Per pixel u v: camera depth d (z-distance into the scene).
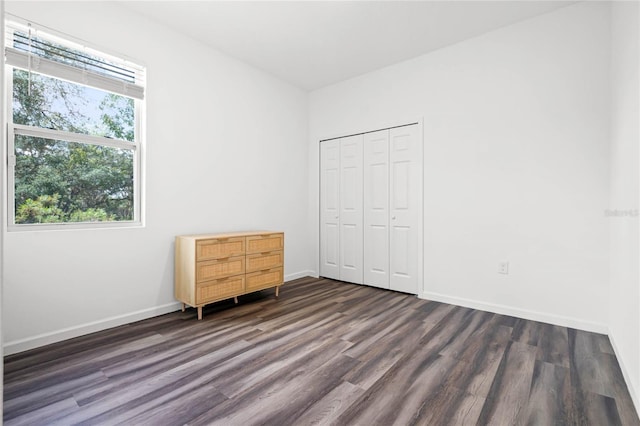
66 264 2.35
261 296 3.50
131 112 2.79
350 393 1.71
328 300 3.36
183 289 2.87
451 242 3.25
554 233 2.70
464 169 3.17
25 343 2.17
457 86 3.21
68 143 2.46
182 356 2.10
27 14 2.19
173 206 2.99
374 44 3.25
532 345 2.28
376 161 3.88
